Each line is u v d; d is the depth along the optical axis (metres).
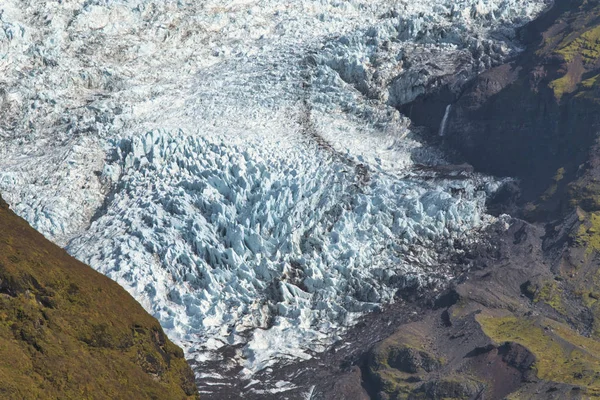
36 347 94.31
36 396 88.31
